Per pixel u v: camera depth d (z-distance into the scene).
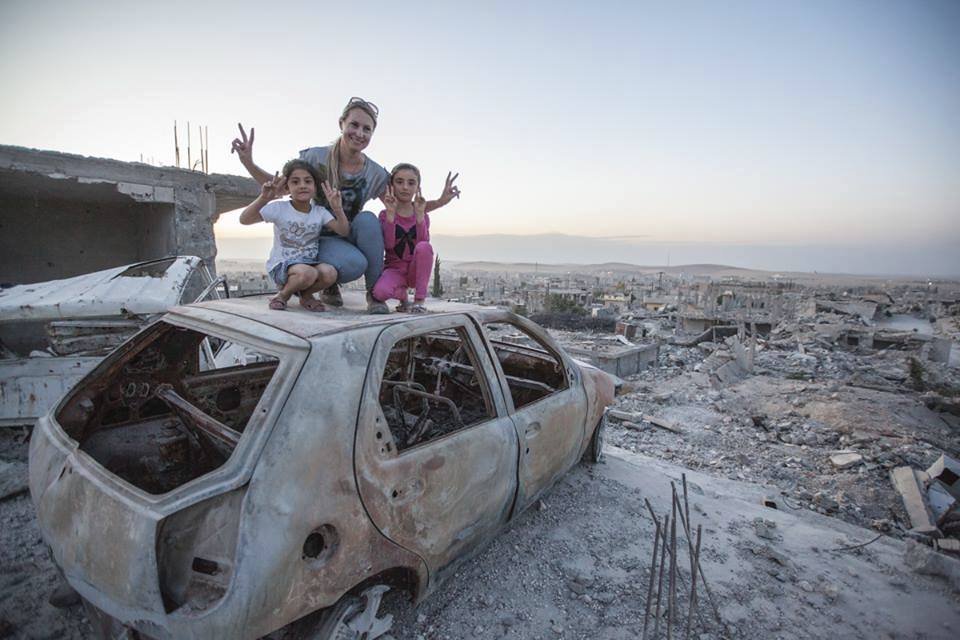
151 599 1.62
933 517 5.07
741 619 2.88
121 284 5.09
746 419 9.47
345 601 2.08
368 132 3.09
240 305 2.69
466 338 2.84
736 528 3.96
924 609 3.11
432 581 2.47
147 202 9.05
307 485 1.82
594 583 3.07
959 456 7.43
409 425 3.28
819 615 2.98
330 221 2.81
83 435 2.72
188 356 3.13
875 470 6.62
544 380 4.26
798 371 15.89
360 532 2.00
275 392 1.88
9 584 2.80
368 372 2.14
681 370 15.13
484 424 2.71
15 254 8.94
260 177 2.83
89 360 4.67
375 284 2.95
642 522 3.84
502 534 3.47
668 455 6.92
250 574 1.63
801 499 5.54
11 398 4.46
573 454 3.71
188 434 2.72
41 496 2.10
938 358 21.72
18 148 7.14
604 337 21.92
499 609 2.79
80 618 2.57
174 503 1.64
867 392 11.70
